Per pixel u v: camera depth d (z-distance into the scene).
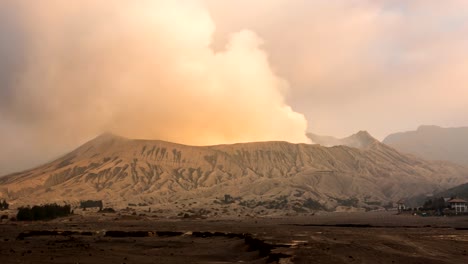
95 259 60.25
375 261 53.28
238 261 61.22
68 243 81.25
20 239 92.62
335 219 197.62
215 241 91.31
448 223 145.62
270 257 58.34
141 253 70.69
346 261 52.88
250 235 92.19
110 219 195.00
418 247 67.12
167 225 150.88
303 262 52.06
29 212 183.88
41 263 54.59
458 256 58.50
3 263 53.50
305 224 153.50
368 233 96.69
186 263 59.16
